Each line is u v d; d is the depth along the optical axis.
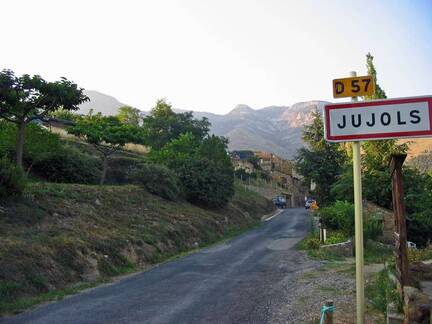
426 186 26.78
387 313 7.03
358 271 3.97
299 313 9.11
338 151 35.81
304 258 18.97
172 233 23.41
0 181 15.95
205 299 10.89
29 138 23.81
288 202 86.44
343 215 24.94
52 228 15.96
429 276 9.31
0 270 11.38
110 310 9.84
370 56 28.23
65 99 21.09
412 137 3.80
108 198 23.33
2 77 19.31
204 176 36.31
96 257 15.52
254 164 93.44
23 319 9.20
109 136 30.12
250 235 30.56
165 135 72.94
